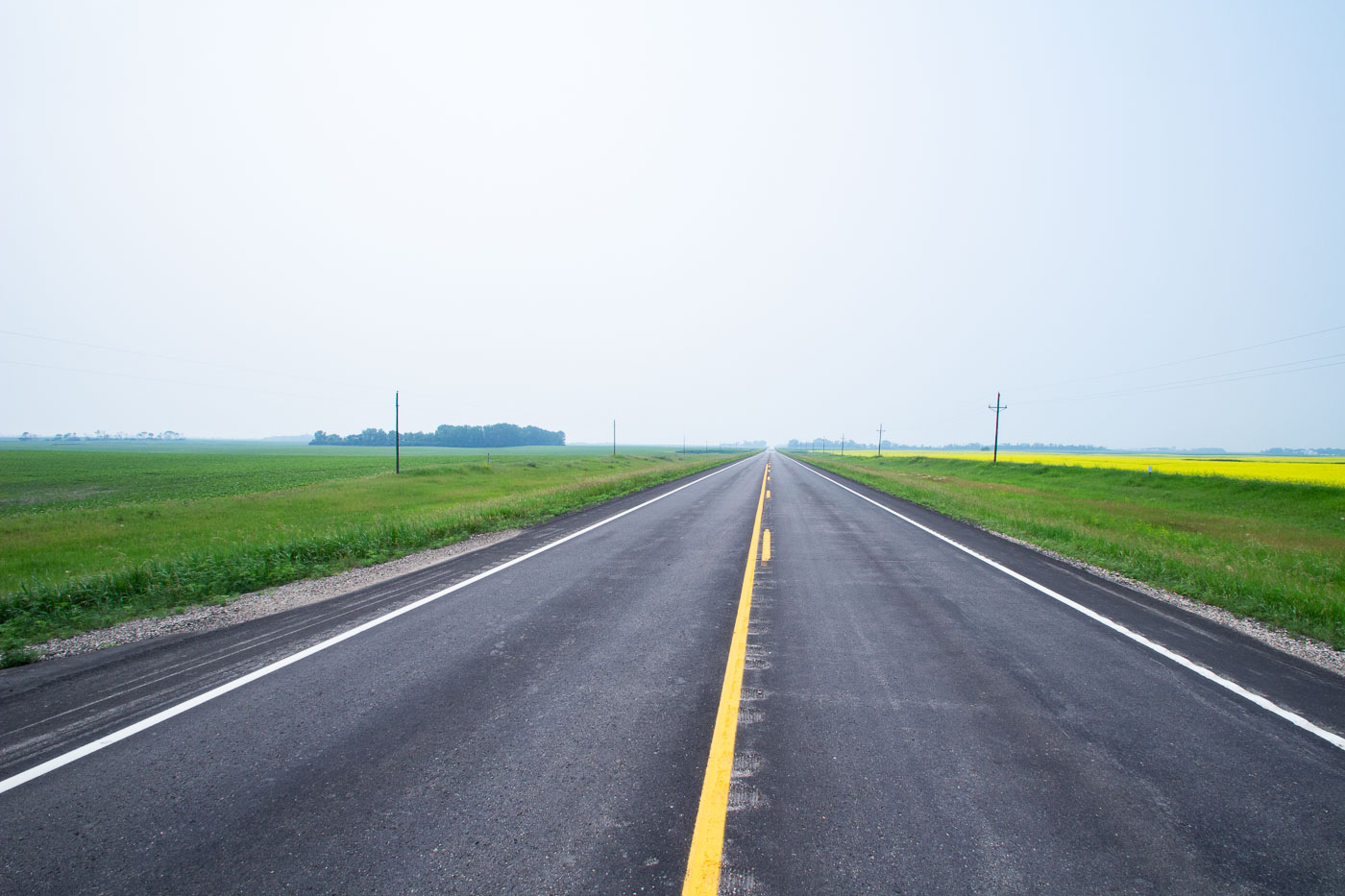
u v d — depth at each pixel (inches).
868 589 324.2
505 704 174.6
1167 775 137.9
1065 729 160.6
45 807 124.8
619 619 263.4
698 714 167.9
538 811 122.1
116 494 1238.9
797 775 135.7
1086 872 105.3
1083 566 395.9
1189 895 100.3
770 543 479.8
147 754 146.4
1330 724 165.6
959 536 521.7
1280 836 115.8
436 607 284.7
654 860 107.2
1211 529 700.7
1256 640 242.4
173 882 103.4
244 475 1754.4
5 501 1095.6
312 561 415.5
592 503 815.1
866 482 1315.2
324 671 201.8
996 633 246.4
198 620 270.2
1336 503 930.7
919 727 160.6
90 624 267.6
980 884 101.9
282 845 112.6
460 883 102.3
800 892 99.3
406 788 131.0
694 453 5561.0
